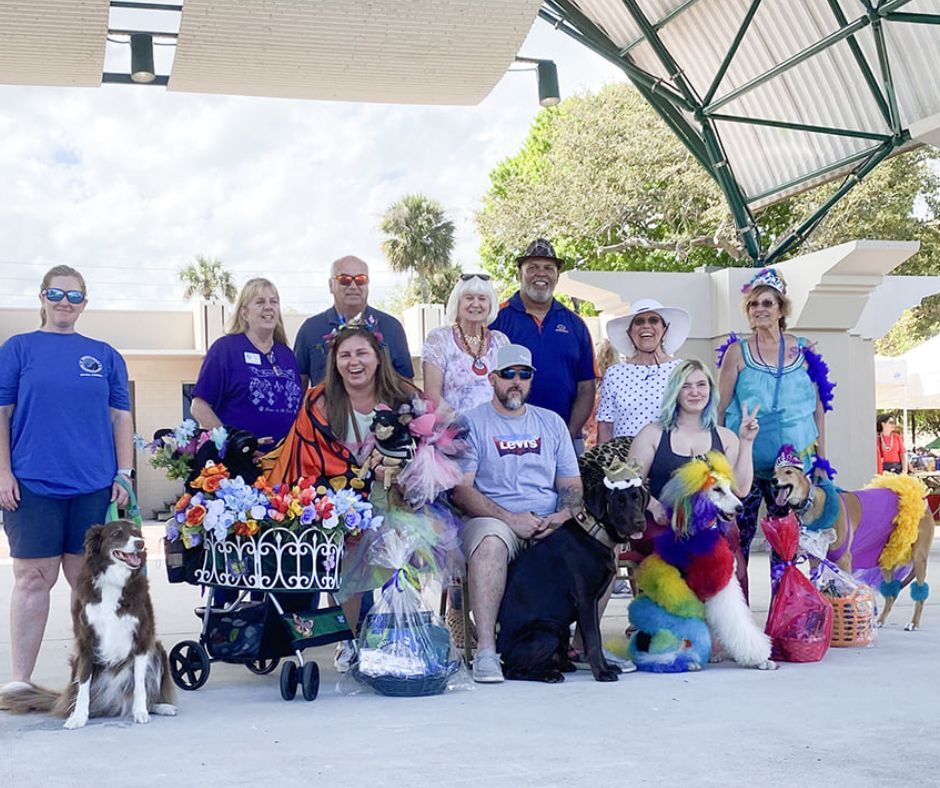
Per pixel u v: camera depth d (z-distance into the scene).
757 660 5.21
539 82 8.98
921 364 15.66
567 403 6.30
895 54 10.02
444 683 4.74
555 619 5.06
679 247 24.84
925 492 6.43
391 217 38.56
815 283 9.71
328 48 7.40
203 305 22.44
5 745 3.84
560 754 3.63
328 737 3.91
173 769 3.50
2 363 4.77
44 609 4.81
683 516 5.21
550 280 6.24
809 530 5.90
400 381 5.23
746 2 10.76
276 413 5.78
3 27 6.77
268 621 4.74
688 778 3.33
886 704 4.38
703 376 5.61
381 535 4.85
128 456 5.07
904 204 25.33
